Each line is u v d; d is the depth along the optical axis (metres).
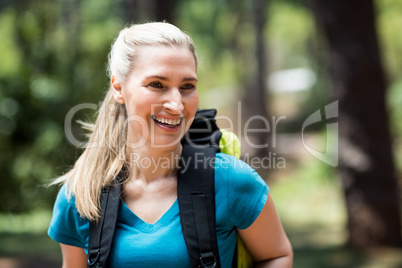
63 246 3.15
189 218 2.80
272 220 2.94
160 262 2.78
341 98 11.75
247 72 38.06
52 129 14.52
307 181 21.66
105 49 15.30
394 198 11.72
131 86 2.90
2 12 27.52
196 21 42.59
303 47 46.97
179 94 2.85
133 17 12.80
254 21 34.00
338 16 11.62
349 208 11.95
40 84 14.78
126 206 2.93
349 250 11.73
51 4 16.69
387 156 11.70
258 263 3.08
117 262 2.83
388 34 32.62
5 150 14.49
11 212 14.73
